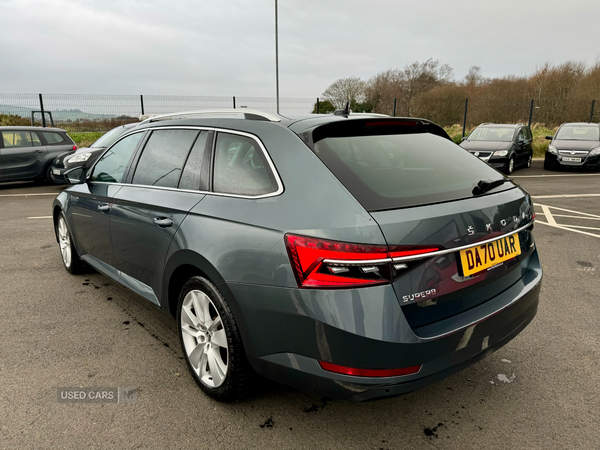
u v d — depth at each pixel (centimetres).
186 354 248
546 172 1332
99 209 328
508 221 215
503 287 218
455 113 2834
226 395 224
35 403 231
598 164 1276
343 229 172
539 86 2792
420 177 208
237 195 217
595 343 295
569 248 525
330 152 202
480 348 198
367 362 171
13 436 206
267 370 200
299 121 224
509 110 2658
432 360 180
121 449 199
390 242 169
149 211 266
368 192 183
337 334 172
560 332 311
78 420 218
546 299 370
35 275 429
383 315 169
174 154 271
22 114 1584
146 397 238
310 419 221
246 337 203
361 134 228
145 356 280
